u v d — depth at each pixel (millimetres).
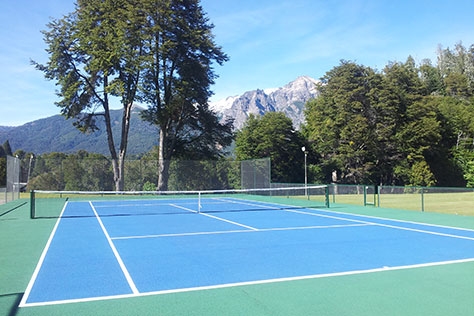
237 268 8312
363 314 5504
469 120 69188
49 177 37125
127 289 6836
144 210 22938
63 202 29828
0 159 71938
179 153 48562
